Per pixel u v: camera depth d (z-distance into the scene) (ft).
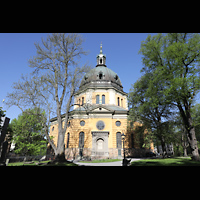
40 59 63.00
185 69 55.57
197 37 54.08
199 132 92.27
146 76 73.10
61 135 55.88
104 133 94.99
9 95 55.21
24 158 61.72
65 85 62.75
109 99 113.70
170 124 75.31
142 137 91.04
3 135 46.80
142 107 70.85
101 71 127.75
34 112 61.31
